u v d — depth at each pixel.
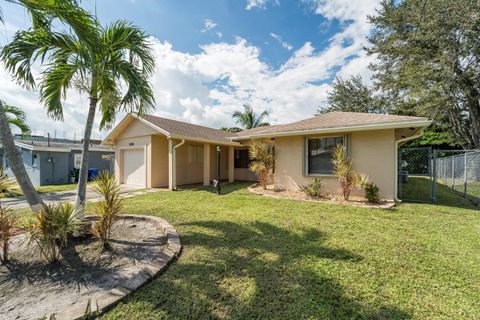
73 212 3.44
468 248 3.69
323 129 7.98
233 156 14.68
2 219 3.21
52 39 4.05
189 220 5.22
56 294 2.55
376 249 3.64
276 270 3.00
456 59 12.98
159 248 3.68
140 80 4.50
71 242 3.80
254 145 10.75
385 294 2.51
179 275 2.88
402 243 3.89
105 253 3.49
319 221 5.15
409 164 19.28
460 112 16.05
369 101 22.48
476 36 12.10
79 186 4.43
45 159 15.30
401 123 6.77
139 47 4.59
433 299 2.43
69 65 4.48
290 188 9.27
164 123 12.34
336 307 2.31
